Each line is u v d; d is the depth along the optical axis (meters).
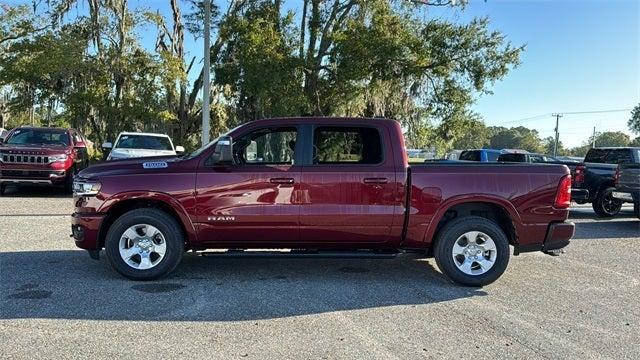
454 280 6.39
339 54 24.48
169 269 6.33
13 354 4.12
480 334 4.79
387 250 6.61
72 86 27.17
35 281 6.24
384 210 6.30
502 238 6.32
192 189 6.26
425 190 6.32
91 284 6.16
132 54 27.31
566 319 5.27
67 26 27.66
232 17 25.95
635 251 9.01
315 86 25.86
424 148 28.86
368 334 4.73
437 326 4.98
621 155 14.66
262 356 4.20
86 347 4.30
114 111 26.59
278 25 25.31
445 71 25.61
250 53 23.75
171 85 27.50
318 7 26.58
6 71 26.48
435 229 6.37
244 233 6.31
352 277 6.80
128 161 6.62
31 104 28.16
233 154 6.41
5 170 14.16
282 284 6.39
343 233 6.32
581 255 8.58
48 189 16.75
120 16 27.14
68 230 9.62
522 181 6.36
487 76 25.28
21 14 27.69
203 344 4.42
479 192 6.32
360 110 27.41
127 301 5.55
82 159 16.56
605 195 13.62
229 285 6.29
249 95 26.64
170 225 6.30
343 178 6.28
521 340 4.66
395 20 24.50
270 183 6.25
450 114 27.09
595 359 4.27
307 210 6.25
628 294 6.24
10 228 9.73
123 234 6.30
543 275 7.13
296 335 4.68
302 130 6.46
